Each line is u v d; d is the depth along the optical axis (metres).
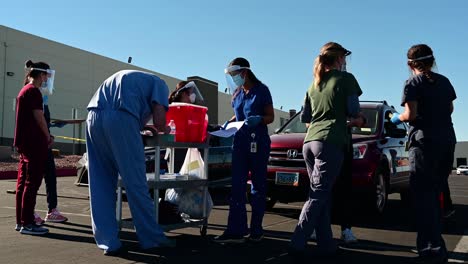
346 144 4.25
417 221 4.18
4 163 16.56
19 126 5.08
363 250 4.66
